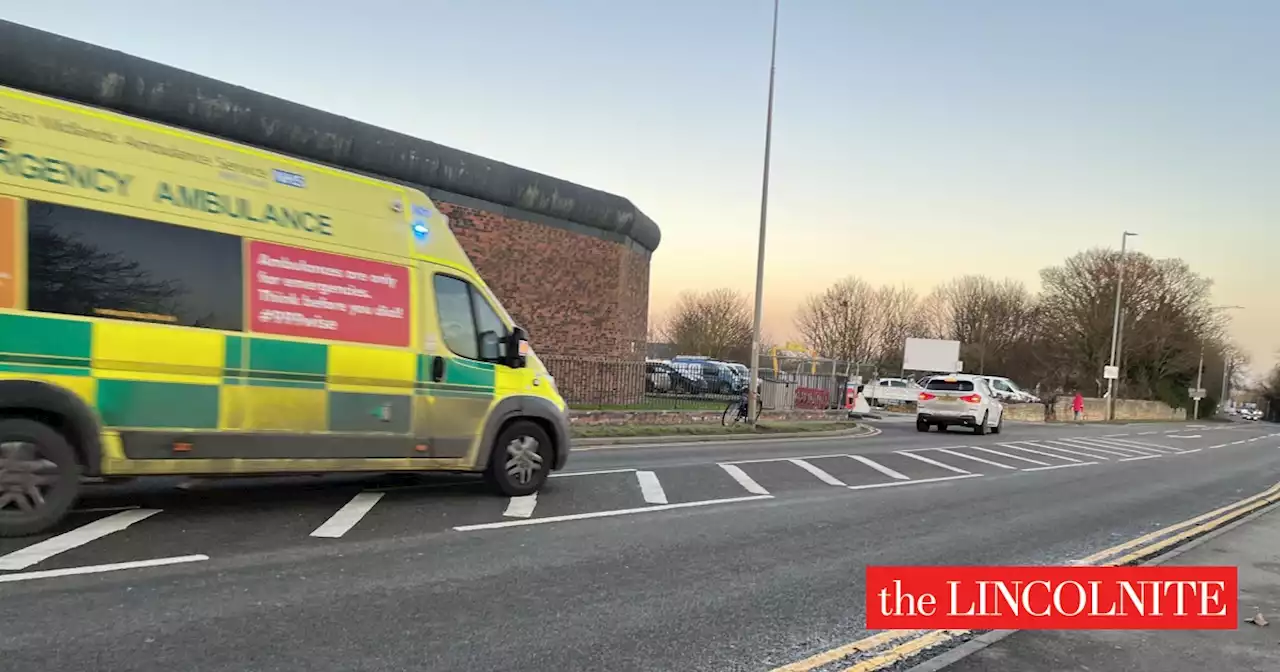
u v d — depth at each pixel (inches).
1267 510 436.5
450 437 319.9
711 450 611.8
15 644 161.5
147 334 252.1
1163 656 189.6
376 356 300.2
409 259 313.3
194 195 264.1
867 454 634.2
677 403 935.0
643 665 169.6
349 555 240.5
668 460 522.0
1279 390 4566.9
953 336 3117.6
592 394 822.5
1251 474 656.4
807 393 1066.1
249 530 262.7
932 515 365.7
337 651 166.9
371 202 306.2
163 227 257.0
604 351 987.3
